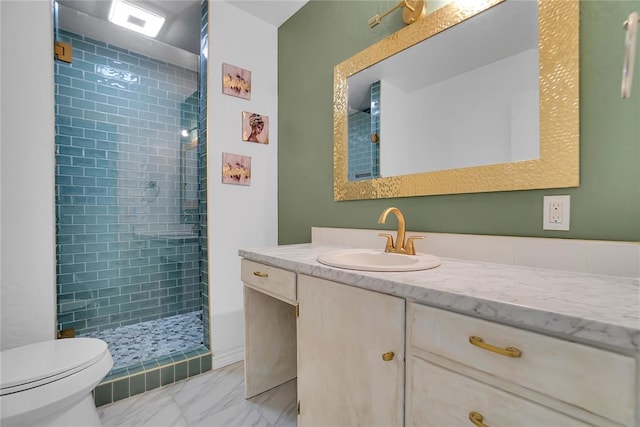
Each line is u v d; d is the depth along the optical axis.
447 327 0.68
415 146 1.33
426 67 1.29
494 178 1.08
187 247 2.67
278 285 1.23
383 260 1.23
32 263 1.32
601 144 0.86
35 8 1.33
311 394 1.07
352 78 1.61
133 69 2.36
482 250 1.10
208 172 1.85
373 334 0.85
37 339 1.32
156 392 1.56
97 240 2.24
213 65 1.86
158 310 2.53
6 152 1.27
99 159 2.23
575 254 0.89
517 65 1.03
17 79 1.29
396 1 1.43
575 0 0.90
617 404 0.47
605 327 0.47
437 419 0.70
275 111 2.16
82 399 1.07
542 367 0.54
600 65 0.86
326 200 1.79
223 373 1.77
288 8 1.97
